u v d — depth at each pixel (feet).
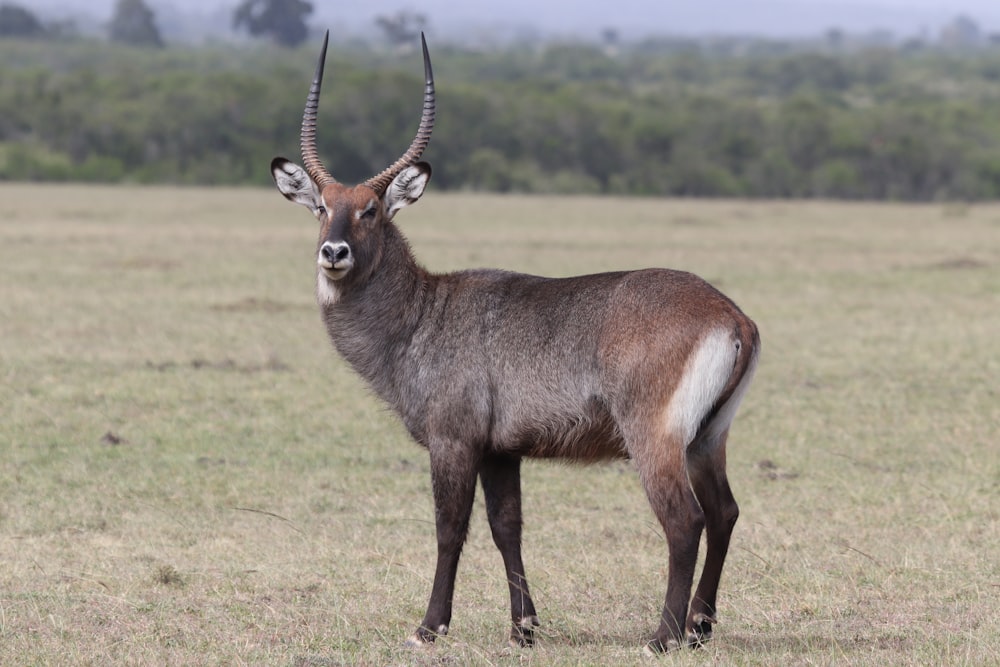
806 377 152.46
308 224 404.77
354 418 128.67
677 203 645.10
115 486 102.47
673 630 65.00
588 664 64.95
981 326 193.26
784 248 334.85
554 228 401.90
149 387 140.15
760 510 97.45
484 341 69.26
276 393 139.03
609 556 86.33
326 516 96.12
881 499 100.27
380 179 73.82
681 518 63.98
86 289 221.05
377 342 72.13
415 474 108.68
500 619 74.28
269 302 206.08
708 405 64.18
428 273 73.26
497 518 71.51
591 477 108.88
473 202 592.60
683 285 66.28
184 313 195.52
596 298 67.41
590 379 66.39
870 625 72.28
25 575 80.12
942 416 130.41
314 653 67.31
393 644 69.15
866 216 523.70
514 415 68.23
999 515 95.71
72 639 68.85
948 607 75.20
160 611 73.97
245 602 75.87
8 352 158.40
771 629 71.97
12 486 101.91
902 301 223.71
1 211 419.74
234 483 104.17
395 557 85.66
